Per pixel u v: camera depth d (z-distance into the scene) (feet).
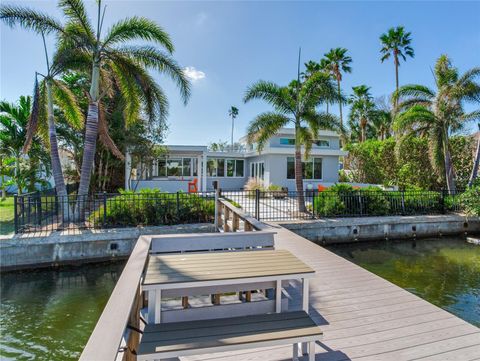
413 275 20.42
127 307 6.18
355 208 31.53
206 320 6.97
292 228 27.02
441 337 8.57
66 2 26.43
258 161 61.57
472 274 20.54
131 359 6.99
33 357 11.32
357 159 64.39
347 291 11.71
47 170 40.57
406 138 42.86
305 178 57.11
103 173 48.26
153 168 58.70
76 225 24.72
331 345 8.17
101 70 30.40
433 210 33.81
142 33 28.02
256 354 7.92
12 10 25.27
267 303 8.11
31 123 25.52
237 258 8.94
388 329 9.00
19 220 23.17
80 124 32.53
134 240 23.06
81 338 12.67
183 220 26.35
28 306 15.75
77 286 18.57
